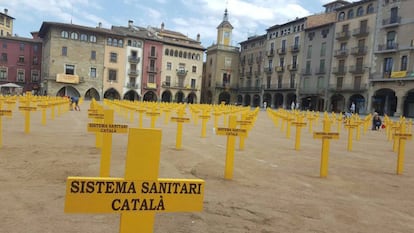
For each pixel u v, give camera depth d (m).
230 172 7.02
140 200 2.13
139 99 72.88
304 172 8.26
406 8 47.50
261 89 78.06
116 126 5.78
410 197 6.50
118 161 7.99
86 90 67.44
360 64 55.09
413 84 46.12
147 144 2.12
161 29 85.94
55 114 22.19
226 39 87.88
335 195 6.35
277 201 5.73
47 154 8.37
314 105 65.12
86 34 67.06
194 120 20.72
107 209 2.07
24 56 74.12
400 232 4.66
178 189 2.19
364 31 54.12
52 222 4.30
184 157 9.09
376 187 7.16
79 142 10.58
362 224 4.89
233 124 7.07
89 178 2.03
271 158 10.00
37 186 5.73
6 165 7.06
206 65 91.56
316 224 4.78
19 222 4.24
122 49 70.44
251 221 4.75
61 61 65.12
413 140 19.67
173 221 4.58
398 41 48.53
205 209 5.11
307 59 65.94
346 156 11.45
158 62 74.50
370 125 31.89
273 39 75.38
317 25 63.09
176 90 77.38
